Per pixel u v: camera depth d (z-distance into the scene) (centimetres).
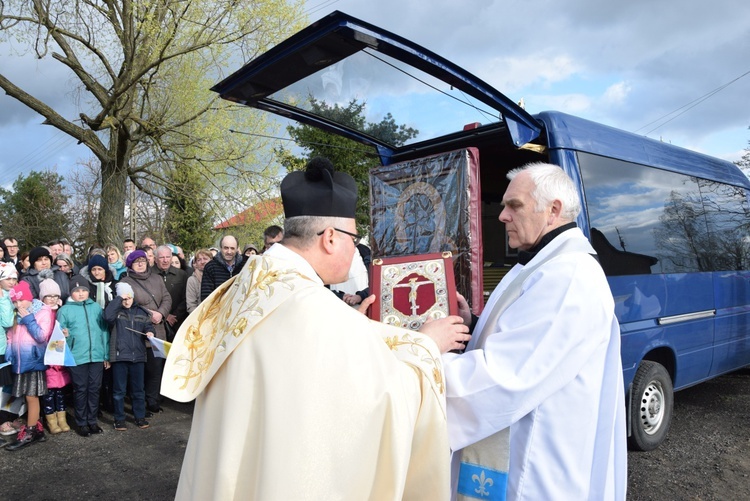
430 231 246
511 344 176
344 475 122
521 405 171
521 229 201
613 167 420
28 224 3188
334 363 127
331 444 122
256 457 124
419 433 150
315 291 137
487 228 505
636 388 446
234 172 1259
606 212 402
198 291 663
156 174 1318
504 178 492
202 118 1233
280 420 121
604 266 395
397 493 128
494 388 171
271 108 338
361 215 1273
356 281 455
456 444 176
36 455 495
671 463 447
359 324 137
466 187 234
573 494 175
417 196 253
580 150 387
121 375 564
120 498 404
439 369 159
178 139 1259
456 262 234
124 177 1272
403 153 430
